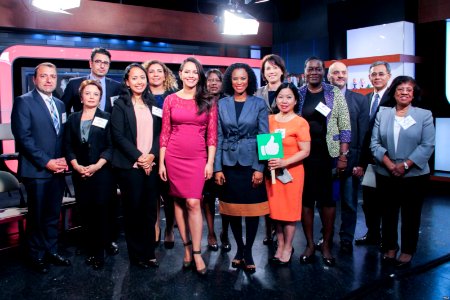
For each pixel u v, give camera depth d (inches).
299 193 119.5
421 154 116.4
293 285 111.3
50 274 121.9
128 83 121.4
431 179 239.9
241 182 116.0
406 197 120.5
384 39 254.1
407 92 119.0
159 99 140.9
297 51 326.6
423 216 182.1
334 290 107.8
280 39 340.5
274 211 120.6
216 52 332.5
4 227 150.4
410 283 112.7
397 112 123.4
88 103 123.4
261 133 115.9
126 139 118.0
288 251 125.3
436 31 242.2
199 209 117.7
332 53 285.0
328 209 123.9
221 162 117.8
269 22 342.3
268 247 143.7
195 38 305.6
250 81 118.5
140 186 120.0
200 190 116.4
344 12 276.1
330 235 125.5
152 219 124.6
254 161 115.3
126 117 118.4
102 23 268.7
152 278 117.7
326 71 266.8
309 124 123.3
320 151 122.8
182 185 116.3
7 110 221.5
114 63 271.3
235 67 117.6
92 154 121.5
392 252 125.6
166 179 120.1
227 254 137.2
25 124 119.6
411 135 118.1
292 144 117.7
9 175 149.2
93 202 123.6
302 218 126.3
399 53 246.5
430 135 117.5
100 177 122.6
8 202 212.8
